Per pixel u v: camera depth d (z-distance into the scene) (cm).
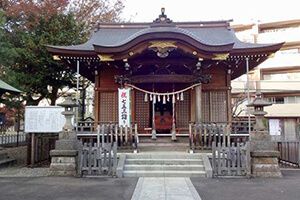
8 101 1683
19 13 1983
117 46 1359
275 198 722
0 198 723
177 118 1644
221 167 1026
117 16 2612
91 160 1040
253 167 1030
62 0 2066
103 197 736
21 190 814
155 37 1348
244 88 3625
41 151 1352
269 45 1427
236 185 883
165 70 1559
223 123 1419
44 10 1989
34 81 1862
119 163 1086
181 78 1516
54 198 724
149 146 1434
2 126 2247
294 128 3644
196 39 1346
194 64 1499
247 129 1388
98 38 1802
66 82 1988
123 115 1388
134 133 1316
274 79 3947
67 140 1069
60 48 1455
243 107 3575
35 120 1238
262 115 1074
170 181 947
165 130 1730
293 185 881
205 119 1589
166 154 1188
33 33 1973
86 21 2331
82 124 1459
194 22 1881
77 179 980
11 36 1961
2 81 1498
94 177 1016
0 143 2089
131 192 792
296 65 3788
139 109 1670
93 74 1717
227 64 1584
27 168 1229
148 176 1037
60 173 1046
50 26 1969
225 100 1599
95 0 2497
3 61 1565
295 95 3738
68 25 2036
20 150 1845
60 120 1237
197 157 1161
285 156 1359
